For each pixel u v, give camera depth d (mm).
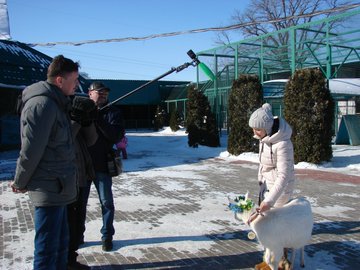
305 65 22078
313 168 11047
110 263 4359
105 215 4676
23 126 2869
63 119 3117
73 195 3213
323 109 11195
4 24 18016
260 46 20031
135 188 8578
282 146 3576
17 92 15477
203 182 9266
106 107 4441
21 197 7680
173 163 12750
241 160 13258
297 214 3535
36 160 2871
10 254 4637
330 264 4258
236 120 13828
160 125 33438
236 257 4512
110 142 4473
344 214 6289
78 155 4137
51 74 3189
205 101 17312
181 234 5344
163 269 4199
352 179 9438
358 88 17078
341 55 20250
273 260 3582
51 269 3117
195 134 17203
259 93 13648
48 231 3084
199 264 4324
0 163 12461
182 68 4723
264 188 3855
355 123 16484
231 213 6441
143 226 5715
